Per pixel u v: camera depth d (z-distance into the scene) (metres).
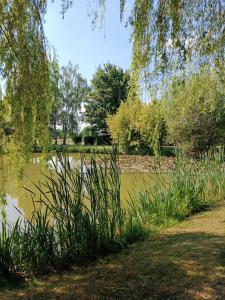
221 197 8.30
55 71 4.68
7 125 4.32
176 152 8.71
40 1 4.35
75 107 46.97
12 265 4.48
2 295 3.98
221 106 7.89
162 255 4.69
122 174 18.02
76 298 3.78
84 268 4.61
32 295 3.95
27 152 4.36
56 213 4.97
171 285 3.85
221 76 5.58
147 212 6.58
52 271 4.60
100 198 5.14
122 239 5.27
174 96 5.59
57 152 4.88
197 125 17.33
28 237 4.62
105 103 47.50
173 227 6.11
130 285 3.95
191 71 5.54
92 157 5.27
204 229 5.80
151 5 5.07
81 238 4.85
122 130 22.58
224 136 17.80
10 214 8.00
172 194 7.15
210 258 4.42
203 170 8.61
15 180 4.54
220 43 5.41
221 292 3.62
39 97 4.36
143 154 25.34
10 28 4.12
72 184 4.96
